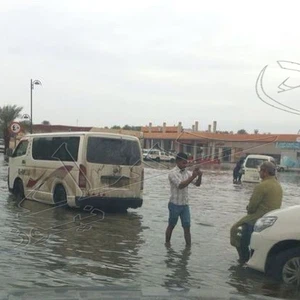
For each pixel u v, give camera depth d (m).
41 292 3.37
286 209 6.65
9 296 3.33
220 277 6.77
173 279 6.58
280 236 6.39
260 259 6.59
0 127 50.12
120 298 3.18
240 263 7.62
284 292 6.12
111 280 6.38
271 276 6.59
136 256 7.91
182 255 8.12
